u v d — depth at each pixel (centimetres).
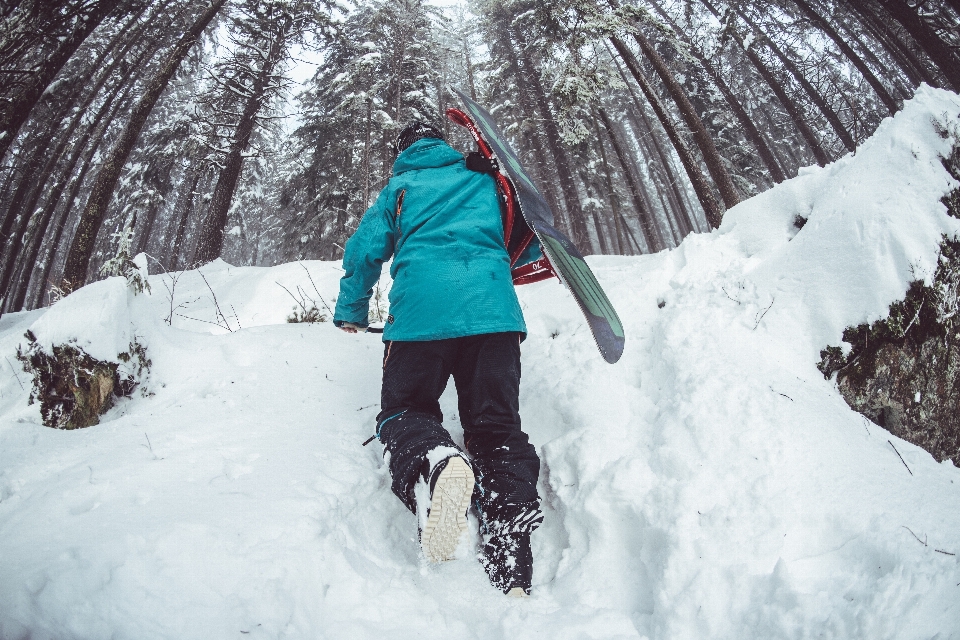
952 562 123
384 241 179
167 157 1670
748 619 126
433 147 194
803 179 274
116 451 177
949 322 219
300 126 1722
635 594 148
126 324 244
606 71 1002
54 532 130
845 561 133
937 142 238
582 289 168
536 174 1862
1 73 637
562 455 189
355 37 1705
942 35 1101
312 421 209
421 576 153
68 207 1476
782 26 1588
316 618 125
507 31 1859
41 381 238
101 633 104
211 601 116
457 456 137
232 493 152
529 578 150
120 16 970
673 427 179
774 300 223
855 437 170
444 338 152
